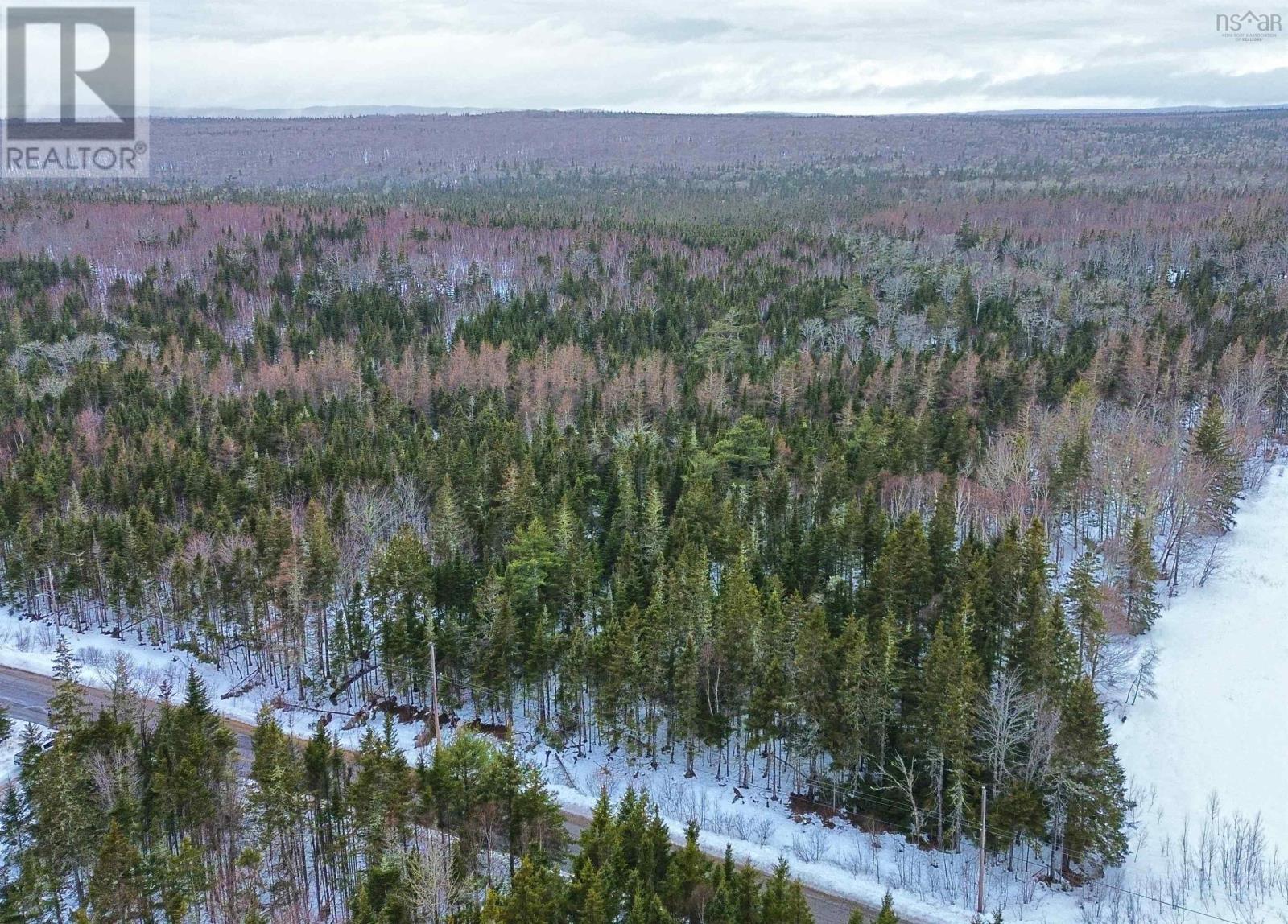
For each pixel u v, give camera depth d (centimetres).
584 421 10675
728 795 6141
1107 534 8512
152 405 12012
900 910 5078
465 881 4578
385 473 9288
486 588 6981
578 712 6669
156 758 5291
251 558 7619
